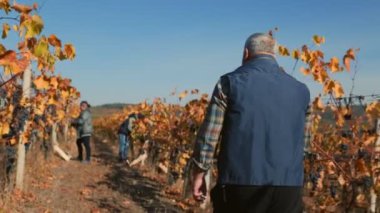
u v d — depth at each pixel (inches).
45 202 295.3
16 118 275.4
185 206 312.0
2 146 273.4
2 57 136.9
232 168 106.7
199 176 110.2
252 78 109.8
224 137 109.5
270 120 107.1
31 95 293.3
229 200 107.6
